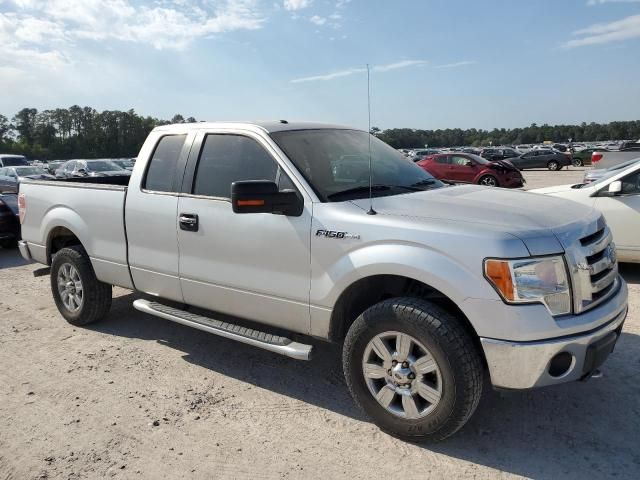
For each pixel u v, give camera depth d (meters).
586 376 2.99
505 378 2.86
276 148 3.77
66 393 3.96
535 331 2.79
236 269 3.86
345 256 3.29
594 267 3.08
